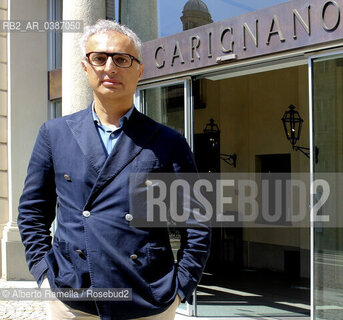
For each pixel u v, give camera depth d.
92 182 1.67
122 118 1.73
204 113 8.59
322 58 3.92
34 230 1.79
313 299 4.04
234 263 7.97
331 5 3.66
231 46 4.33
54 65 6.92
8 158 6.62
